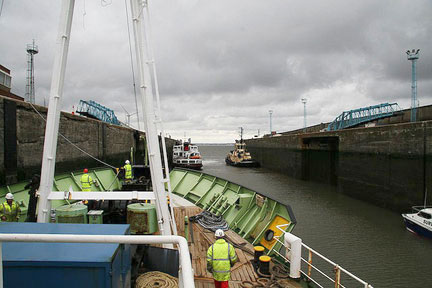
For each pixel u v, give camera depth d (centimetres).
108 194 507
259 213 766
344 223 1795
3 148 1320
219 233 439
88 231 312
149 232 514
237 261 577
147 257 423
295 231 1641
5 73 2345
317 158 3791
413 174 1998
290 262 530
